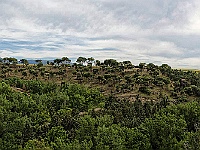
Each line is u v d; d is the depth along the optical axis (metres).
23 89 187.12
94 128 91.75
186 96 165.38
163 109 106.38
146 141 84.50
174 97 166.00
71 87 175.75
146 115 116.25
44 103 137.62
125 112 120.12
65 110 121.19
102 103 142.62
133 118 105.50
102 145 78.50
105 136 81.31
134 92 180.00
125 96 172.88
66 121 104.94
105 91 189.00
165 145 83.62
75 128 98.44
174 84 194.25
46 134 91.88
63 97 149.12
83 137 87.56
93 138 87.25
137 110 123.00
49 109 132.25
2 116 101.00
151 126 89.94
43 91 180.00
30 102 128.25
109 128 85.62
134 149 82.25
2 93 145.88
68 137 89.94
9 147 85.44
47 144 80.44
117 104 135.88
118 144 79.50
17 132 94.31
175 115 96.94
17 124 95.69
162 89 184.25
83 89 173.50
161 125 88.12
